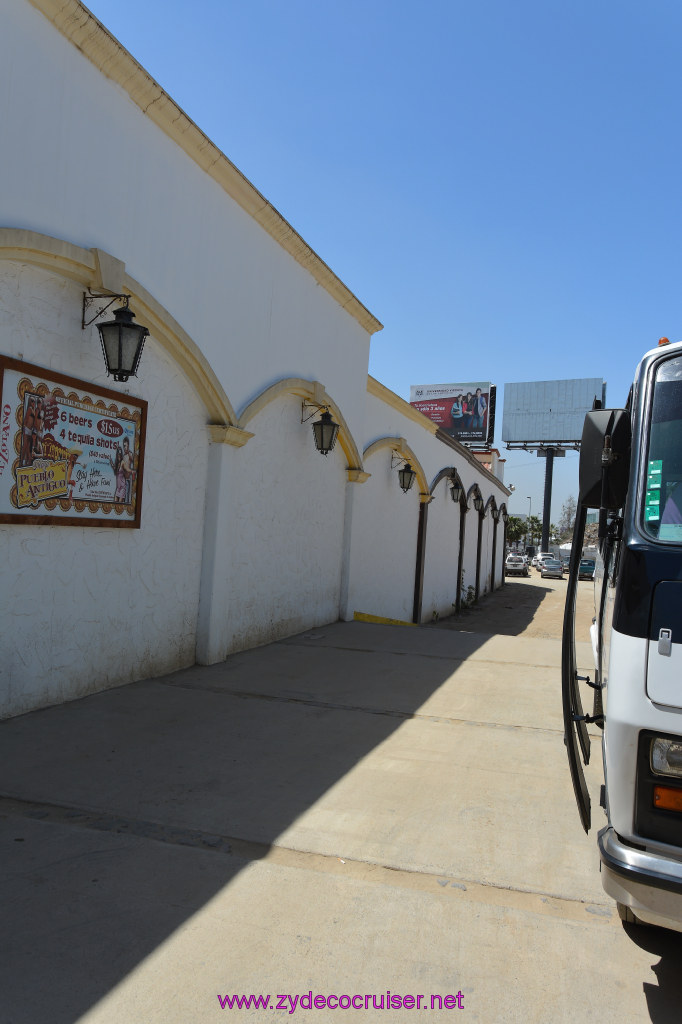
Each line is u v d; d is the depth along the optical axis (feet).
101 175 19.69
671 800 8.55
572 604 10.41
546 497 208.85
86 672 20.85
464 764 17.37
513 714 22.07
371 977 9.20
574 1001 8.96
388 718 21.04
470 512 84.58
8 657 17.99
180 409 24.61
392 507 51.49
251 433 27.89
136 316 21.50
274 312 30.63
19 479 17.57
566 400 205.26
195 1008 8.46
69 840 12.37
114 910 10.32
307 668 27.32
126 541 22.21
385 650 32.07
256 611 31.07
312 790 15.24
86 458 19.94
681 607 8.69
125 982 8.80
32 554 18.48
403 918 10.57
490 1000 8.89
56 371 18.72
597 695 12.75
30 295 17.78
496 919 10.68
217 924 10.14
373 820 13.89
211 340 25.58
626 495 9.75
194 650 26.37
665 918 8.40
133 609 22.79
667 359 10.01
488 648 33.91
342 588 41.55
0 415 16.88
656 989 9.25
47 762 15.81
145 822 13.25
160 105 21.49
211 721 19.67
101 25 18.48
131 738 17.78
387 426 49.29
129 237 20.92
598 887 11.76
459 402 181.16
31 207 17.25
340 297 37.78
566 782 16.43
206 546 26.45
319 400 34.88
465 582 82.69
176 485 24.61
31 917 10.01
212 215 25.43
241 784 15.34
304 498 35.78
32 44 17.11
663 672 8.68
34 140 17.28
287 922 10.30
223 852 12.28
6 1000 8.36
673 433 9.60
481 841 13.23
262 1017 8.38
